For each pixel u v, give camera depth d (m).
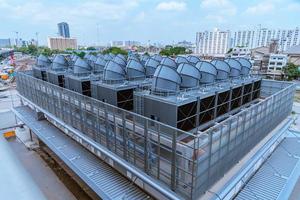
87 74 28.67
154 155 13.81
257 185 17.42
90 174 17.66
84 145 21.81
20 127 34.16
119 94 21.17
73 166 19.06
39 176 22.61
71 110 21.86
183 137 13.60
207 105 19.56
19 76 35.44
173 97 17.48
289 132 28.91
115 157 16.61
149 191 15.16
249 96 27.11
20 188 19.06
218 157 13.61
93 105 18.19
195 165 11.30
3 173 20.66
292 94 27.66
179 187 12.50
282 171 19.50
